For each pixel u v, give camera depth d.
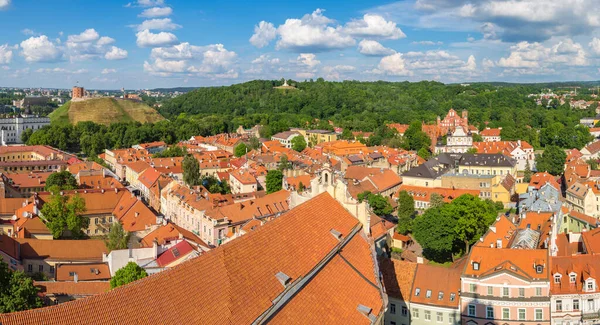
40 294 101.00
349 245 81.19
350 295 70.25
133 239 137.00
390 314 102.00
